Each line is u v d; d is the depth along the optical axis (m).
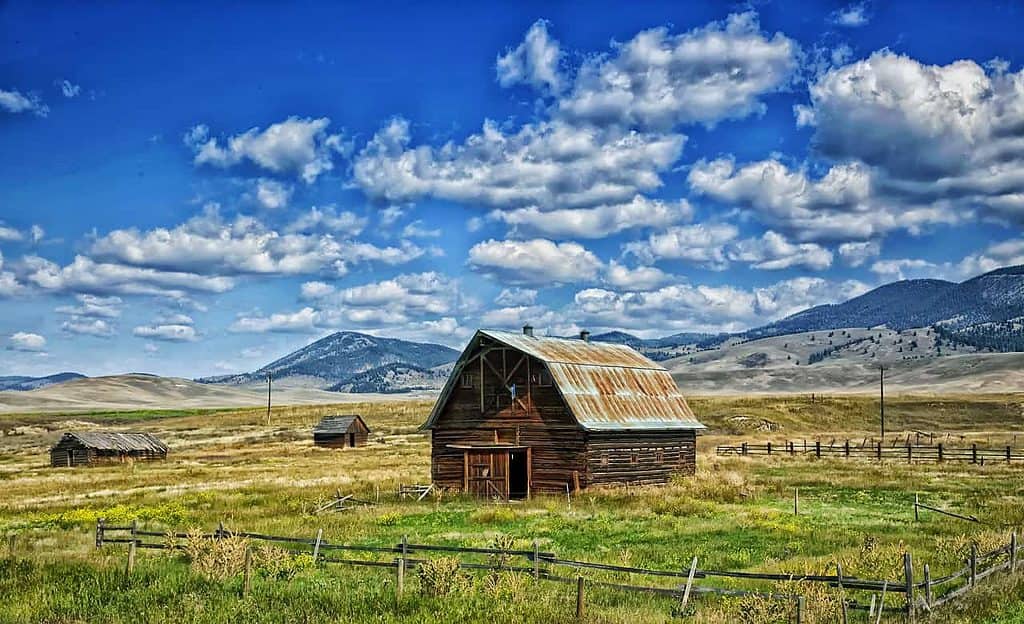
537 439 52.25
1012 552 25.25
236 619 20.42
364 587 23.83
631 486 52.50
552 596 22.00
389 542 32.41
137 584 24.33
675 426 56.66
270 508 44.16
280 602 21.91
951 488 51.19
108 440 96.44
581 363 54.75
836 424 138.25
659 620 19.69
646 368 60.53
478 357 54.34
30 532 36.97
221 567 25.42
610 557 29.03
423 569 23.33
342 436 115.62
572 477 51.03
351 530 35.94
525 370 53.06
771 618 19.58
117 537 33.50
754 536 33.91
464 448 52.97
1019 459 73.56
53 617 20.62
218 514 42.16
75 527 39.16
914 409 149.75
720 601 21.86
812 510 42.28
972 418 145.62
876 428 137.25
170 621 20.23
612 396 54.34
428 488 51.97
